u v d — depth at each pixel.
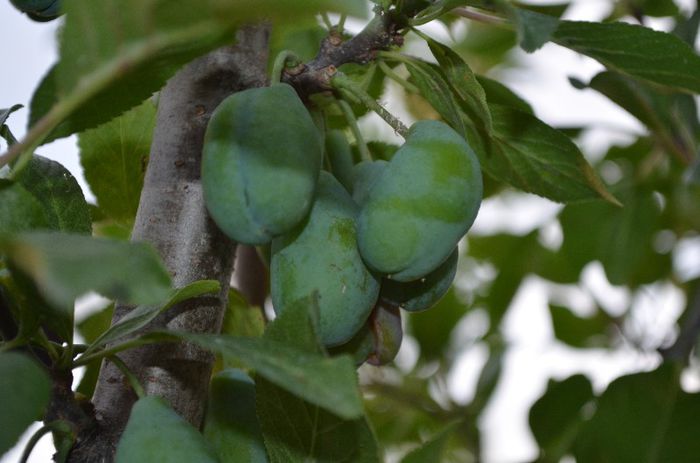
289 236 0.54
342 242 0.54
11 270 0.51
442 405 0.95
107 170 0.65
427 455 0.65
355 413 0.48
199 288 0.54
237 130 0.53
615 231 0.95
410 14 0.57
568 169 0.63
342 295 0.54
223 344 0.51
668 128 0.79
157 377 0.56
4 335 0.53
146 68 0.53
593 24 0.58
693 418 0.70
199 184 0.58
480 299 1.03
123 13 0.49
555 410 0.78
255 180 0.53
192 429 0.53
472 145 0.64
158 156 0.59
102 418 0.56
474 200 0.54
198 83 0.59
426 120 0.55
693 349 0.82
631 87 0.73
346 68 0.65
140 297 0.47
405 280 0.54
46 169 0.57
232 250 0.59
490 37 0.95
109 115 0.54
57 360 0.54
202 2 0.49
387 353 0.58
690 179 0.74
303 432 0.54
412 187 0.54
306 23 0.62
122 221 0.65
